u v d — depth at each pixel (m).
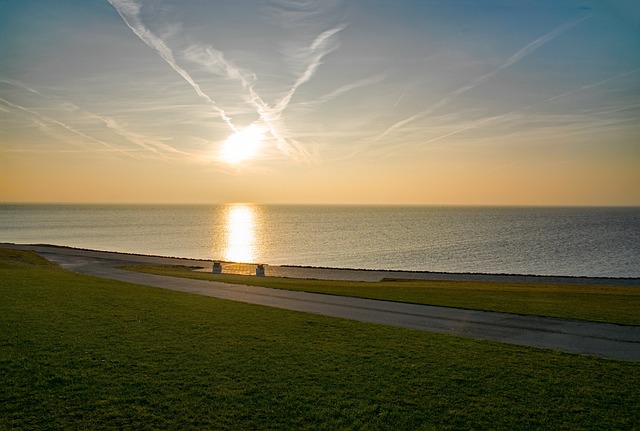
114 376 9.88
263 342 12.73
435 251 81.50
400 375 10.30
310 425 7.93
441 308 18.73
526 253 78.12
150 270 37.19
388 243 96.81
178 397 8.91
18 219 196.62
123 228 144.62
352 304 19.53
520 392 9.45
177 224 171.75
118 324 14.37
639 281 39.31
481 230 136.38
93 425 7.72
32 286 21.48
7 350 11.39
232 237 113.44
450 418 8.28
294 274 43.81
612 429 7.92
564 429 7.92
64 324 14.12
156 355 11.34
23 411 8.16
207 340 12.80
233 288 24.44
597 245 91.44
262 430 7.73
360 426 7.93
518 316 17.17
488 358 11.61
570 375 10.44
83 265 41.38
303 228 150.00
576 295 23.31
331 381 9.90
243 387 9.48
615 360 11.58
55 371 10.05
